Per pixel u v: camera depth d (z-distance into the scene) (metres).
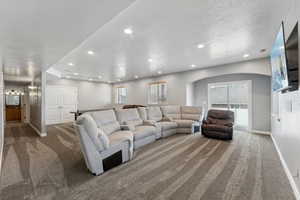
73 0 1.53
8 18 1.83
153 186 2.08
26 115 8.03
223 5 2.09
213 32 2.90
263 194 1.91
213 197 1.85
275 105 3.86
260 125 5.25
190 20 2.47
